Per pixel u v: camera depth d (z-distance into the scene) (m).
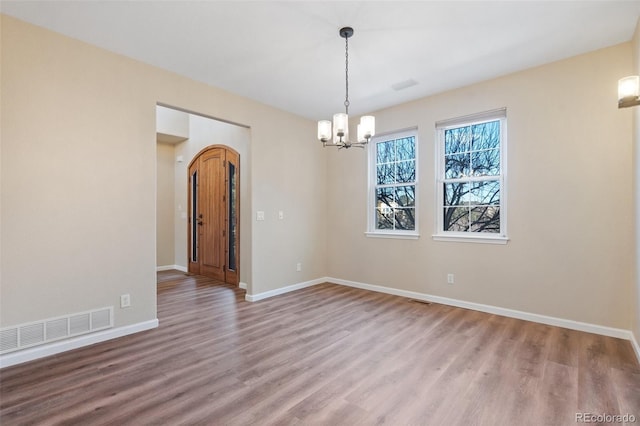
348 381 2.17
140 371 2.30
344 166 5.05
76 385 2.11
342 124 2.59
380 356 2.54
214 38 2.72
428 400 1.95
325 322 3.33
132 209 3.04
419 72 3.39
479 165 3.78
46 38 2.57
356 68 3.29
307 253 4.95
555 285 3.20
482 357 2.51
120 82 2.97
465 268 3.80
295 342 2.82
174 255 6.56
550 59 3.14
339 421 1.75
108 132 2.89
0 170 2.36
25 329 2.45
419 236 4.18
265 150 4.34
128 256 3.01
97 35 2.67
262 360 2.48
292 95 4.02
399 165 4.50
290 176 4.69
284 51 2.94
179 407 1.88
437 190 4.05
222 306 3.92
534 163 3.31
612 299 2.91
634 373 2.25
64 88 2.65
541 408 1.86
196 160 5.99
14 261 2.41
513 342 2.79
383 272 4.57
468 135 3.88
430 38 2.74
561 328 3.12
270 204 4.41
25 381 2.16
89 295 2.77
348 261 5.00
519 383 2.13
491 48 2.92
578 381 2.15
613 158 2.90
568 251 3.13
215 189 5.53
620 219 2.87
